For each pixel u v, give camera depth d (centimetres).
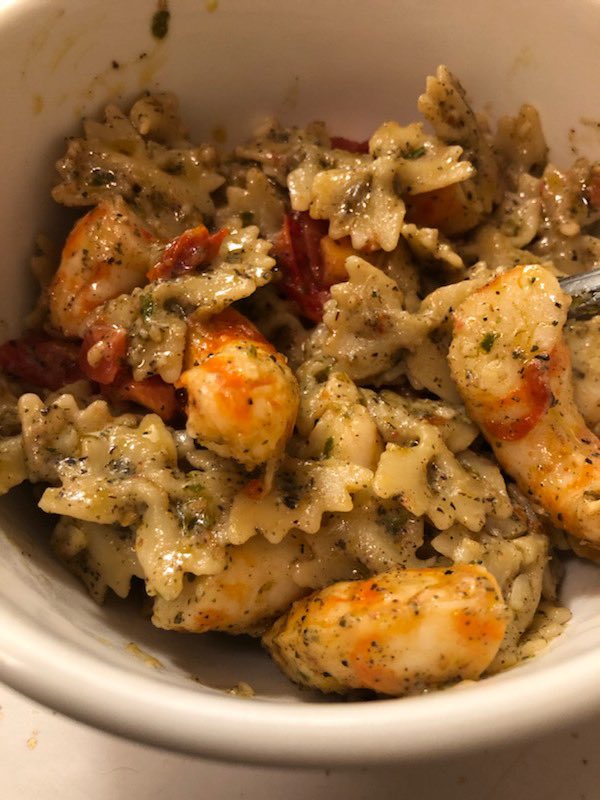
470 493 13
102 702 9
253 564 12
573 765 13
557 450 13
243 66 16
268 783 13
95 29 15
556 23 16
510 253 16
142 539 12
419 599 11
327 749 9
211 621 12
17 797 13
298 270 15
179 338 14
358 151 17
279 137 17
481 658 11
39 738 13
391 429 14
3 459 13
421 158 16
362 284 15
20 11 14
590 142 16
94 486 13
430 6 16
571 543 14
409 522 13
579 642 11
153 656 12
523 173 17
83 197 15
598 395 14
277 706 9
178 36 15
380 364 14
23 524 13
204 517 12
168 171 16
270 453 12
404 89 17
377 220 15
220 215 16
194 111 17
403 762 9
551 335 13
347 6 16
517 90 17
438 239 16
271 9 16
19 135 14
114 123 16
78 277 14
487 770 13
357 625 11
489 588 11
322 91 17
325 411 14
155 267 14
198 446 13
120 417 14
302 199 16
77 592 13
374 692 12
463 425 14
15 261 15
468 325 13
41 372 15
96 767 13
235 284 14
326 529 13
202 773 13
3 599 10
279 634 12
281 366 13
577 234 16
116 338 14
